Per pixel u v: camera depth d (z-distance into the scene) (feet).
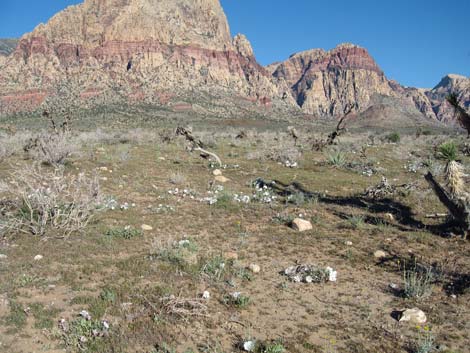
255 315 18.15
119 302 18.19
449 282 21.81
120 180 44.11
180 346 15.56
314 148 84.64
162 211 33.42
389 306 19.33
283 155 66.03
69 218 26.89
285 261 24.36
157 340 15.79
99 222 29.35
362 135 153.17
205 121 369.50
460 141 105.50
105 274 21.09
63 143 52.54
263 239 27.81
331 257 25.17
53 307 17.57
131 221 30.19
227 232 29.04
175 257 23.18
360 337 16.70
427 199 40.60
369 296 20.27
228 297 19.53
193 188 42.55
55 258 22.62
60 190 28.76
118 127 226.17
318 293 20.51
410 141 113.39
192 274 21.63
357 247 26.96
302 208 36.14
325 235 28.89
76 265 22.08
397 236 29.30
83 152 61.67
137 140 90.43
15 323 16.19
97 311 17.22
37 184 33.40
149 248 25.13
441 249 26.76
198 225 30.30
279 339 16.20
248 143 91.81
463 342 16.37
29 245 24.31
